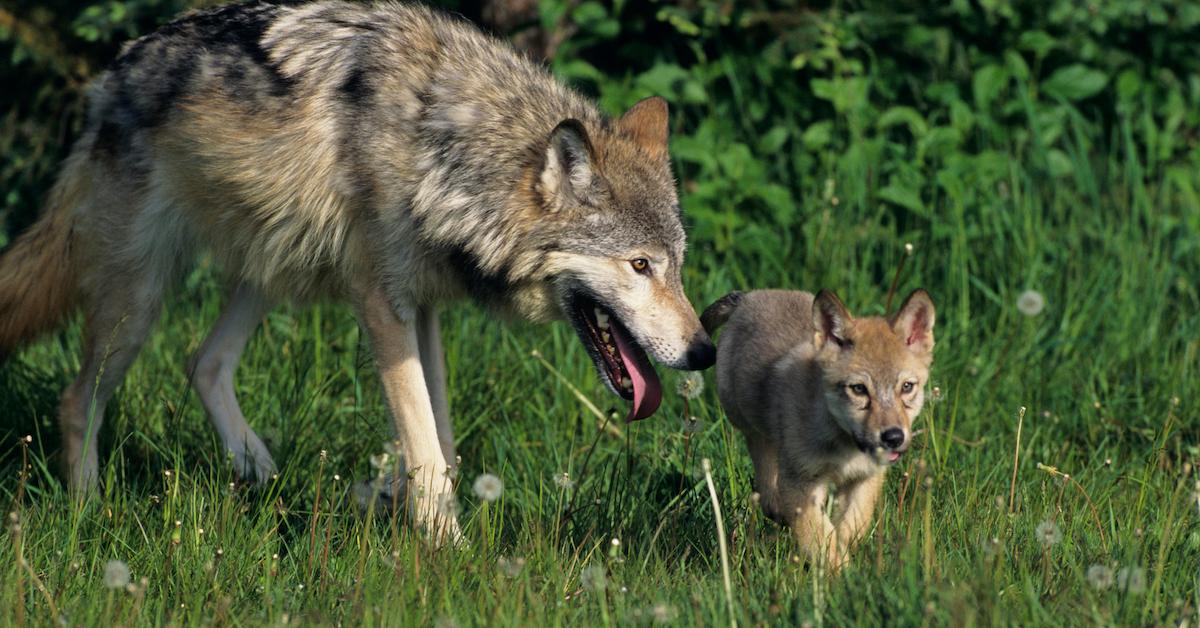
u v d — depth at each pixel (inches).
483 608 263.7
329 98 359.3
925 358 309.7
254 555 307.3
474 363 443.5
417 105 355.3
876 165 519.5
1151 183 556.7
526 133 353.7
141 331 392.2
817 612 244.7
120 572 257.1
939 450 356.8
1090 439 403.9
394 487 309.0
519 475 387.2
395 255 356.8
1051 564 281.7
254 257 380.5
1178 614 248.8
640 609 261.6
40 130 557.3
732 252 508.1
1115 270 475.5
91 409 364.2
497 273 353.4
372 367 400.5
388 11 375.6
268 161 362.3
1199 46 573.0
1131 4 553.0
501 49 379.6
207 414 402.3
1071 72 546.3
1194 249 503.5
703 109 562.6
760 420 340.5
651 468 366.9
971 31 557.9
